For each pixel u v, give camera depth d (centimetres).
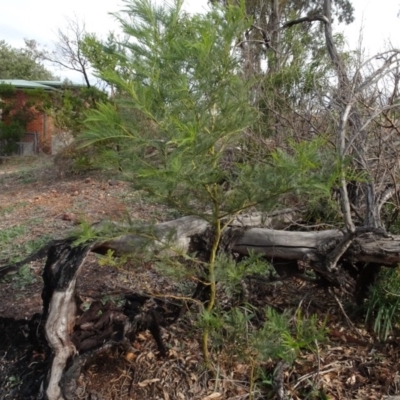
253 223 341
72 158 955
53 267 281
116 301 390
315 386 283
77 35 1678
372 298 337
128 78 203
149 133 212
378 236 309
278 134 425
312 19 502
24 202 793
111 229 251
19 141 1830
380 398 276
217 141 220
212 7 214
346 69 406
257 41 495
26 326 318
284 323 239
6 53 4078
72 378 265
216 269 258
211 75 207
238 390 285
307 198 343
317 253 316
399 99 336
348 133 370
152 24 203
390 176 358
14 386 283
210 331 254
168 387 289
